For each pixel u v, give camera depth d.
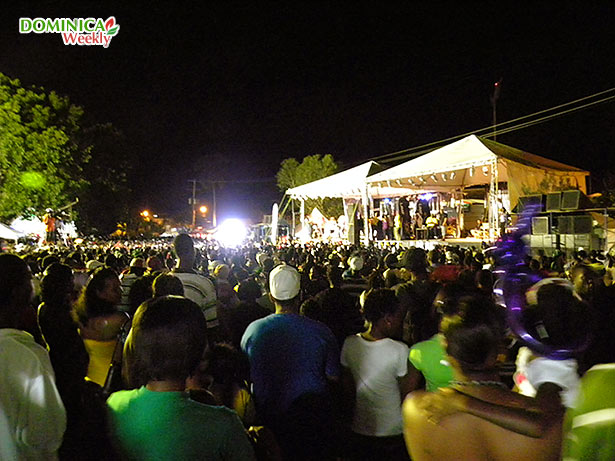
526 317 2.50
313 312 5.09
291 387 3.80
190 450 2.12
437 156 21.38
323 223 33.09
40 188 30.08
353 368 3.97
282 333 3.88
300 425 3.77
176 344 2.22
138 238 45.91
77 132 36.16
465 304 2.30
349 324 5.61
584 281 5.18
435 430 2.07
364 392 3.92
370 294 4.05
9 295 2.61
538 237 18.03
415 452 2.16
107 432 2.25
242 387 3.47
